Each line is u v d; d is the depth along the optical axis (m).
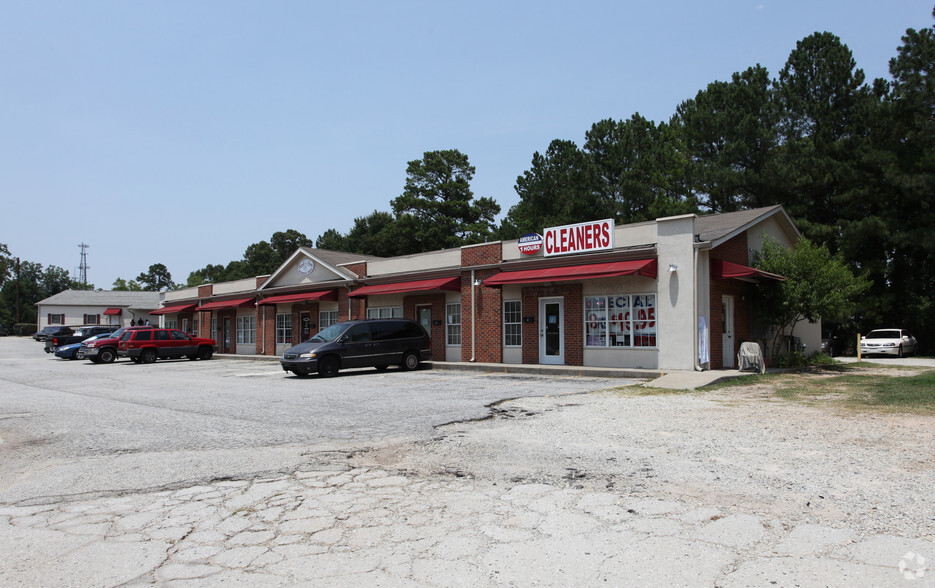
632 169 38.84
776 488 5.91
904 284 34.16
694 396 12.66
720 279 18.12
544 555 4.49
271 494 6.25
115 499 6.24
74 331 43.50
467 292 23.38
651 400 12.11
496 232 56.88
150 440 9.24
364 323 20.73
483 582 4.07
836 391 13.20
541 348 21.00
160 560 4.61
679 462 6.99
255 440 8.99
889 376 16.83
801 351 21.88
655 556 4.40
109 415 11.94
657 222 18.00
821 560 4.25
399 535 5.00
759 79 35.28
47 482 7.00
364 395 14.07
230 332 37.94
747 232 19.89
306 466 7.37
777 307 19.19
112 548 4.88
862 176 31.91
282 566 4.44
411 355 21.55
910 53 30.59
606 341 19.20
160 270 144.25
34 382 20.11
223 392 15.57
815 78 34.31
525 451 7.79
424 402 12.54
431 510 5.61
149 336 29.92
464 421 10.15
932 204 31.22
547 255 20.61
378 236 60.97
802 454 7.19
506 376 18.55
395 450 8.11
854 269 33.31
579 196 40.06
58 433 10.15
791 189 32.78
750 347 17.27
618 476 6.50
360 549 4.72
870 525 4.88
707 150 36.53
